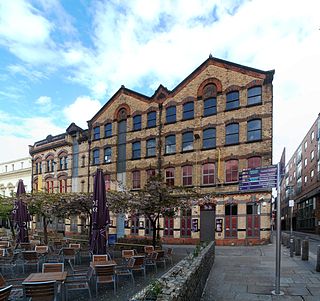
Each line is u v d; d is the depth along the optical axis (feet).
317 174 149.38
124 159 104.73
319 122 145.07
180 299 14.08
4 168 169.27
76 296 27.84
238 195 78.59
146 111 100.37
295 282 30.12
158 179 54.65
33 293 20.95
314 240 108.58
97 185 42.04
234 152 80.89
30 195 63.00
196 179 86.28
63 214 62.54
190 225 85.66
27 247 52.65
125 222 98.48
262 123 77.51
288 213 245.04
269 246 70.59
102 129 112.47
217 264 42.24
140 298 12.74
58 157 127.95
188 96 91.35
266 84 78.23
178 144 91.76
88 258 51.03
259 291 26.66
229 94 84.23
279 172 26.68
